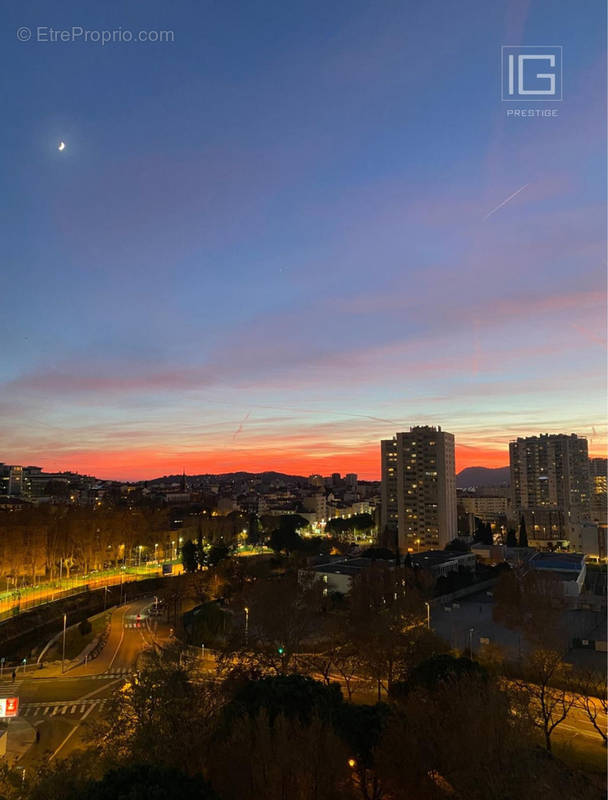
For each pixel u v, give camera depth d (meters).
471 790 34.09
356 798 41.66
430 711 40.88
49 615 132.88
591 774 47.19
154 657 56.56
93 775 38.78
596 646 101.25
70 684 84.94
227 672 73.69
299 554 192.38
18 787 35.25
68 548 185.38
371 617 93.06
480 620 124.75
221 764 36.59
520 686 64.38
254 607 108.12
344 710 45.59
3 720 66.00
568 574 161.88
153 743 41.56
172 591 138.25
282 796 33.75
